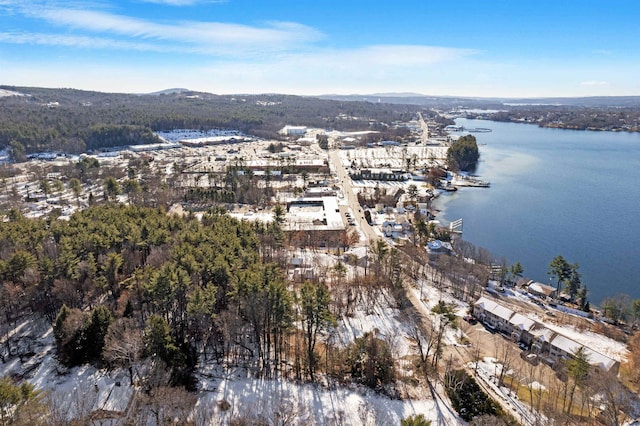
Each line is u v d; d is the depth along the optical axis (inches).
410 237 6565.0
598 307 4968.0
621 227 7411.4
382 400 2851.9
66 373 2893.7
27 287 3602.4
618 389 2748.5
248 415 2556.6
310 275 4685.0
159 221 5068.9
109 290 3887.8
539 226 7524.6
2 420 1966.0
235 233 4761.3
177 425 2373.3
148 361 2805.1
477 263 5546.3
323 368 3154.5
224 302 3489.2
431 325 3956.7
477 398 2842.0
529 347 3727.9
